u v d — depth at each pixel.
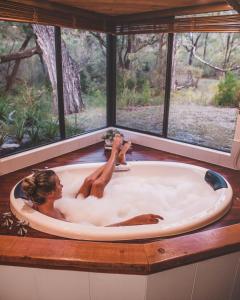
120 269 1.13
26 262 1.17
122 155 2.46
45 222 1.53
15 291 1.30
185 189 2.27
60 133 2.90
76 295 1.25
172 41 2.71
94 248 1.22
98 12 2.70
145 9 2.54
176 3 2.27
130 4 2.33
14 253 1.18
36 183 1.59
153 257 1.16
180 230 1.50
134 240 1.44
